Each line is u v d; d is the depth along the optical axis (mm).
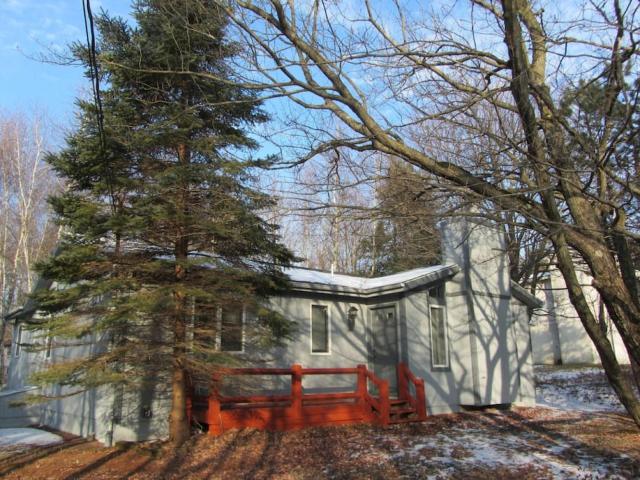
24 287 29266
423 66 6090
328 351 13867
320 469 8297
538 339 28234
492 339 14672
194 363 9555
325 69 5957
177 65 9016
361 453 9219
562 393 18484
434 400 13625
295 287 13070
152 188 9297
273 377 12625
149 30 9375
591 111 5688
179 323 9742
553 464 8383
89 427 11094
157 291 8961
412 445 9797
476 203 5855
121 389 10141
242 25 5934
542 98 5340
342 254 23016
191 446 9500
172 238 9938
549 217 5473
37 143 29078
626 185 5172
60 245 10375
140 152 9719
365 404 11984
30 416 14914
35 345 9617
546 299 27188
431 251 15297
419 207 6434
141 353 9312
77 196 9547
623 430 11109
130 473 8125
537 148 5465
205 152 9648
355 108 5926
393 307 14117
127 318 8602
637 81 5293
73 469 8445
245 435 10133
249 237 9938
